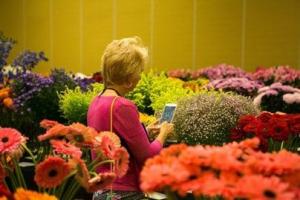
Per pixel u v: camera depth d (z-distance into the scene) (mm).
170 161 1069
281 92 3676
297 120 2334
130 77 2260
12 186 1562
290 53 7328
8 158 1530
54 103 3320
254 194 914
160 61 8586
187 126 2529
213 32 8039
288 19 7328
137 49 2283
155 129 2490
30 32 10016
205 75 5641
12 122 3084
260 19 7582
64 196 1514
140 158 2162
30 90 3301
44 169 1366
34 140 2600
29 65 3609
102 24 9164
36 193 1257
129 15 8883
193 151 1080
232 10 7832
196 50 8211
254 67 7652
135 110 2188
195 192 1001
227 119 2514
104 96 2240
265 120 2367
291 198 915
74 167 1411
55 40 9711
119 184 2150
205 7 8094
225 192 938
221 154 1060
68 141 1569
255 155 1080
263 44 7574
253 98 4066
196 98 2648
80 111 3158
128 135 2135
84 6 9344
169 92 3430
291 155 1071
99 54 9211
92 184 1435
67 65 9594
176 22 8406
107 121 2150
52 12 9719
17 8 10141
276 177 982
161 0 8539
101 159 1594
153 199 2250
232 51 7855
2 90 3193
